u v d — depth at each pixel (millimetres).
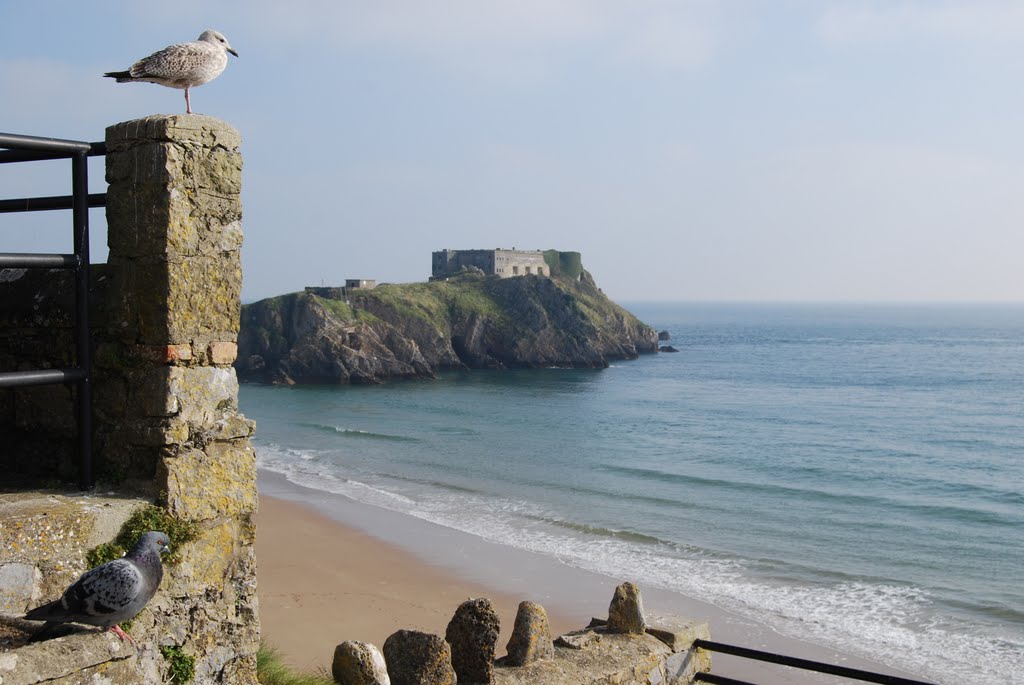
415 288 119875
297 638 17984
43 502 4676
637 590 7047
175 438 5004
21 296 5652
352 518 30844
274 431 58531
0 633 4016
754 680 16484
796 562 25531
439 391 87688
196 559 5074
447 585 22750
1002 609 21281
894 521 31484
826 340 182000
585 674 6141
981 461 46094
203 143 5133
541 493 36500
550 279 122688
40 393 5512
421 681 5414
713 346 161125
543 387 91375
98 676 3576
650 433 57750
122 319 5102
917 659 17875
